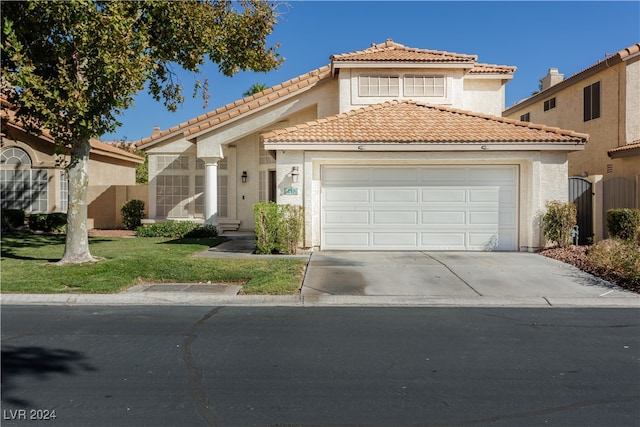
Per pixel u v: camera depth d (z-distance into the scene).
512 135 13.53
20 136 21.09
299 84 17.41
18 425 4.07
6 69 10.23
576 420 4.17
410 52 17.86
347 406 4.44
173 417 4.22
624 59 16.77
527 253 13.37
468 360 5.67
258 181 19.77
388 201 14.01
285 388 4.84
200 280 10.17
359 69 16.88
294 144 13.37
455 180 13.95
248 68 14.16
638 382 5.02
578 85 19.70
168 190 20.53
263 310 8.19
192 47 12.64
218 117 18.66
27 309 8.23
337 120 14.84
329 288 9.46
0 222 18.38
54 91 9.96
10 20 9.89
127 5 11.02
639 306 8.45
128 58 10.34
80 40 10.06
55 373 5.23
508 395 4.68
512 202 13.92
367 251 13.87
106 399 4.58
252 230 19.75
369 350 6.03
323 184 14.02
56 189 21.47
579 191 14.73
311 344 6.27
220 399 4.59
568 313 7.97
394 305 8.58
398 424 4.10
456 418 4.21
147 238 17.98
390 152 13.58
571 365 5.51
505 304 8.62
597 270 10.66
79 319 7.53
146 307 8.41
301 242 13.66
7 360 5.64
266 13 13.45
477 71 18.36
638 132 16.75
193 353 5.90
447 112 15.40
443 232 13.99
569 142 13.20
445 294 9.05
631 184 15.27
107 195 23.53
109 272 10.41
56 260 12.41
